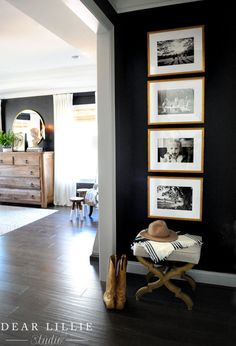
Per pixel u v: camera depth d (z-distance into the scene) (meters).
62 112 5.64
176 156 2.40
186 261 2.03
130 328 1.84
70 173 5.72
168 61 2.33
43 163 5.49
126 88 2.47
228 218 2.33
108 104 2.41
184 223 2.45
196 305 2.11
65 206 5.74
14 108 6.22
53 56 4.19
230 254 2.36
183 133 2.36
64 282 2.48
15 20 2.88
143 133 2.47
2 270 2.73
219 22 2.20
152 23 2.35
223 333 1.79
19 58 4.27
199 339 1.74
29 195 5.66
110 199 2.48
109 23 2.30
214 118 2.27
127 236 2.61
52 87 5.46
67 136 5.66
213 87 2.25
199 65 2.26
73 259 3.00
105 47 2.37
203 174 2.35
